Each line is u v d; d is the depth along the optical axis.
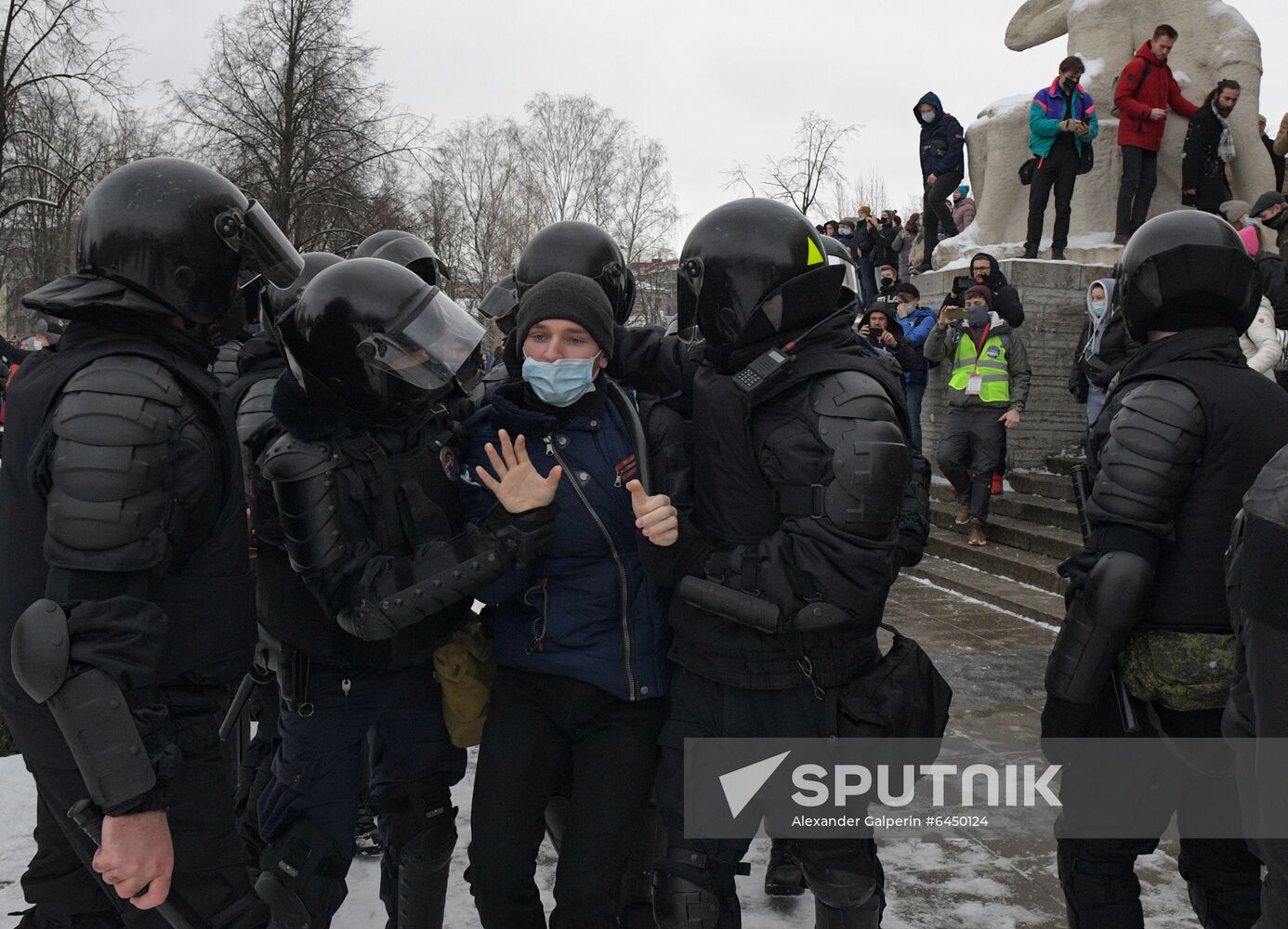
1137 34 10.64
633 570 2.15
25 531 1.71
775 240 2.04
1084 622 2.03
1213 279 2.02
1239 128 10.23
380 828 2.55
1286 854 1.24
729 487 2.07
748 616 1.95
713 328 2.08
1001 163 10.87
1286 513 1.23
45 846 1.92
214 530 1.81
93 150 25.69
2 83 21.19
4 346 11.14
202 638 1.78
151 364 1.68
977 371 7.84
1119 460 2.00
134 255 1.72
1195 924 2.82
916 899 2.96
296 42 22.64
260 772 2.72
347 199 23.27
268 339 2.50
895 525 1.98
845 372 2.00
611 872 2.04
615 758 2.13
